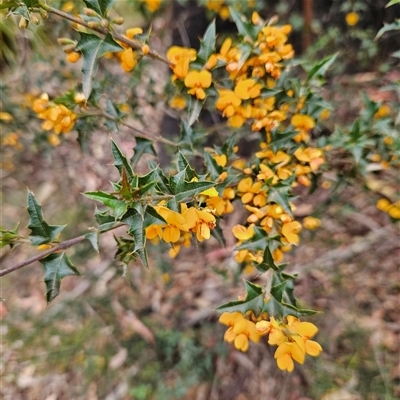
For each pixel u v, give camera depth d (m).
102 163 0.42
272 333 0.13
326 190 0.36
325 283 0.36
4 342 0.38
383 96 0.34
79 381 0.36
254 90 0.18
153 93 0.29
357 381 0.32
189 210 0.14
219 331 0.35
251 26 0.18
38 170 0.44
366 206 0.37
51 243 0.15
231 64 0.17
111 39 0.15
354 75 0.36
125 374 0.35
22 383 0.36
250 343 0.35
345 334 0.34
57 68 0.34
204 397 0.34
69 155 0.41
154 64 0.35
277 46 0.18
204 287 0.38
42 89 0.32
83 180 0.42
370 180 0.28
